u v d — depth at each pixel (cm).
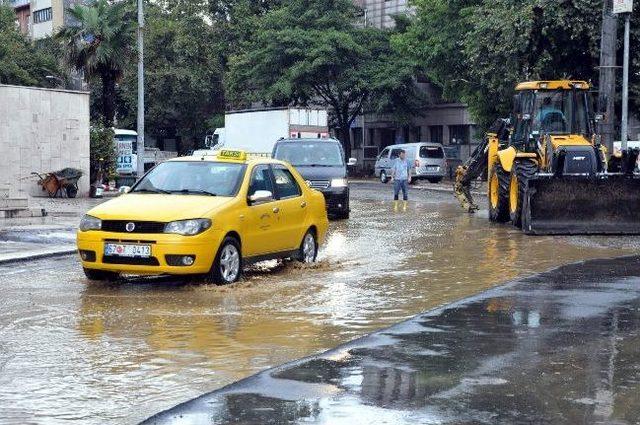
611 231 2078
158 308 1112
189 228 1244
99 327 989
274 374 764
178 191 1366
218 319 1038
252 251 1362
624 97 3206
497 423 624
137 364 816
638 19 3366
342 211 2634
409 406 664
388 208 3145
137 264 1251
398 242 1933
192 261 1247
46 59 7169
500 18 3466
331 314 1072
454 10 4853
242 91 6900
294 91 6594
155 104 7169
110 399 702
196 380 759
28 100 3388
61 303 1145
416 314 1062
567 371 772
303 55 6550
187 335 945
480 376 753
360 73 6531
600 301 1138
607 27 2623
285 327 990
